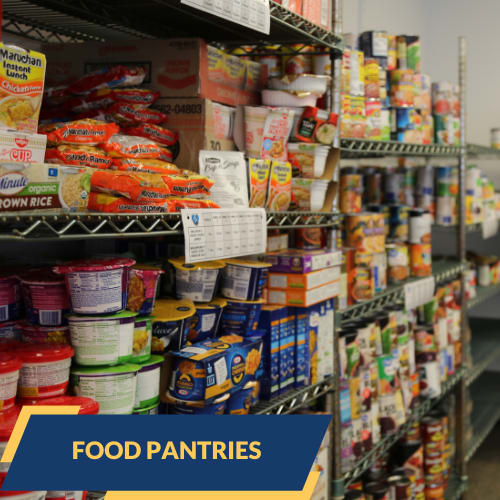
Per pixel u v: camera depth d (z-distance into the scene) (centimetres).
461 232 406
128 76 176
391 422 303
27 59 131
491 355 466
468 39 547
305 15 212
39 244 216
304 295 214
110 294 145
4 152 124
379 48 300
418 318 361
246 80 209
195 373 165
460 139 396
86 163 149
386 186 371
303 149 218
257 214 183
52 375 133
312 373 232
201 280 185
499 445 497
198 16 196
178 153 186
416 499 336
